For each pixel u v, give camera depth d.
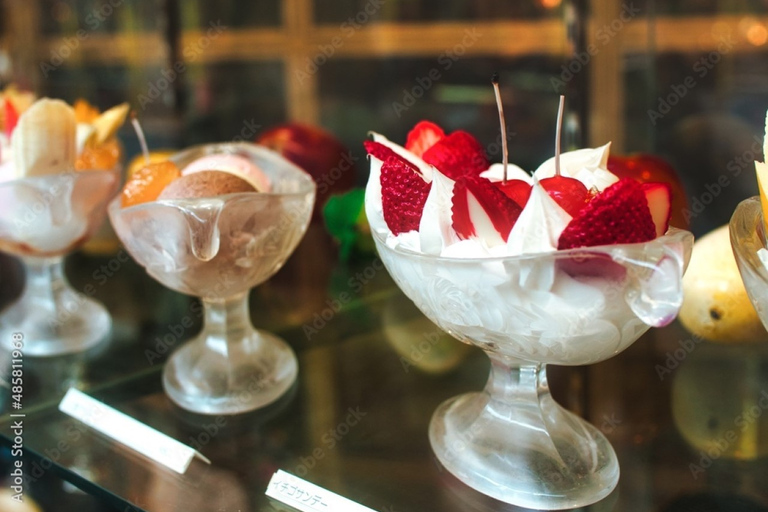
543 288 0.32
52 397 0.47
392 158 0.37
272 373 0.47
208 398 0.45
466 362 0.49
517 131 0.84
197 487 0.39
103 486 0.39
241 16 0.95
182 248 0.42
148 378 0.49
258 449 0.41
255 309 0.57
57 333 0.53
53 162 0.48
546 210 0.33
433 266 0.34
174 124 0.80
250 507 0.37
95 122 0.54
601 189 0.36
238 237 0.43
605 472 0.37
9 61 0.80
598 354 0.35
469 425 0.40
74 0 0.84
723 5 0.74
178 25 0.77
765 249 0.35
